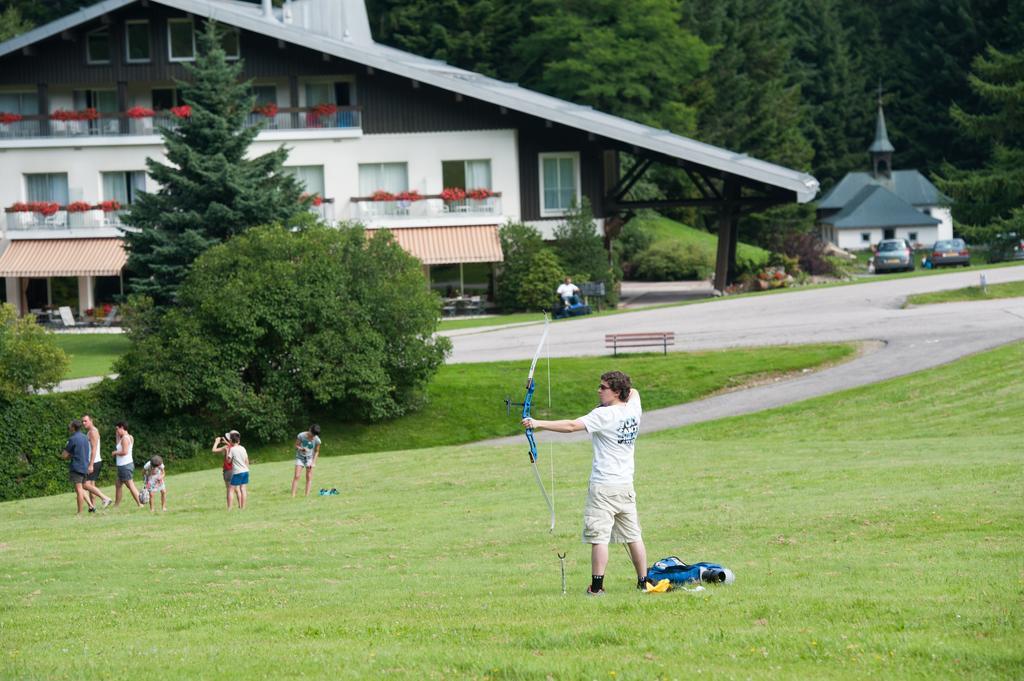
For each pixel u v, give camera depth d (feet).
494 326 228.43
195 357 166.91
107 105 276.82
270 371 171.01
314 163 267.39
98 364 207.00
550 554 69.31
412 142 267.59
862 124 525.34
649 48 342.85
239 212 223.51
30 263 257.75
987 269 246.27
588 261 258.57
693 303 237.25
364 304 172.35
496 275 261.44
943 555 57.57
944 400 141.08
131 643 48.88
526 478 110.63
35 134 266.57
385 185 269.03
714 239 387.75
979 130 339.16
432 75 261.24
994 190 328.08
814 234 417.49
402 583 61.57
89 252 259.19
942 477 86.38
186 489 126.31
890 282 238.48
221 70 230.07
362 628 48.26
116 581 68.90
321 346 169.58
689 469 105.50
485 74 381.40
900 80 526.16
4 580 71.26
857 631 42.04
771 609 45.93
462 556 70.95
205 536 86.43
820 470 96.73
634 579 56.80
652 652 40.96
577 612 47.73
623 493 51.34
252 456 167.73
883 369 163.02
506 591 55.93
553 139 268.62
